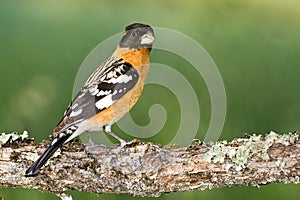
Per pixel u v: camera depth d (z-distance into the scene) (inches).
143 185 363.9
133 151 364.8
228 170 356.5
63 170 363.3
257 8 649.6
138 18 620.4
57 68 528.7
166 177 361.1
